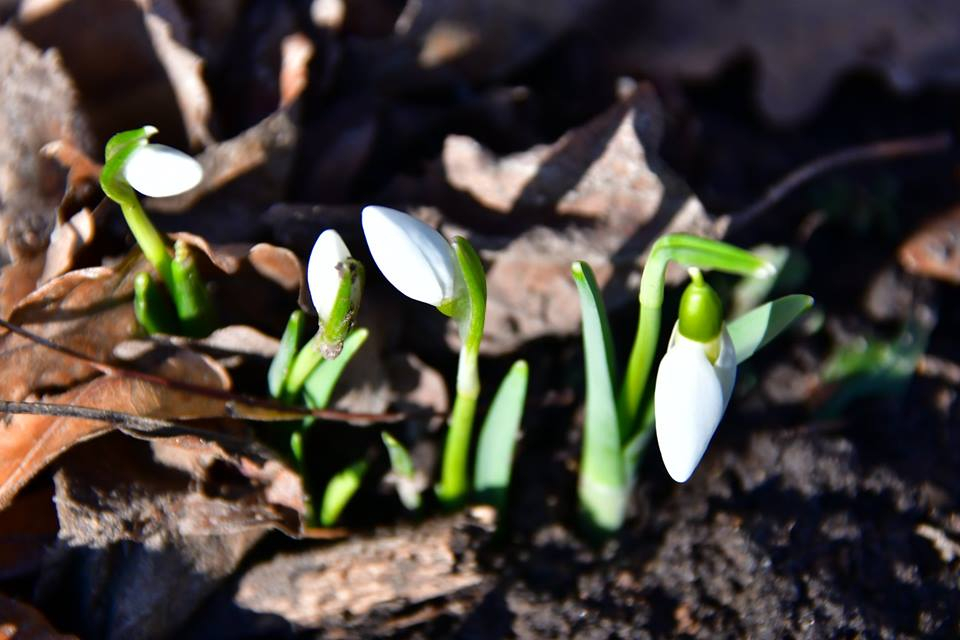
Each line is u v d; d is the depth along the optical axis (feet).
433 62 1.13
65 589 0.93
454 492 0.95
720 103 1.25
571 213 1.02
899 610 0.96
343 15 1.11
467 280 0.82
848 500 0.99
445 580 0.94
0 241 0.96
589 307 0.87
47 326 0.90
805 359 1.08
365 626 0.95
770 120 1.24
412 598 0.95
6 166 0.98
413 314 1.01
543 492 1.00
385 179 1.07
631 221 1.01
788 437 1.01
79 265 0.95
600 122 1.05
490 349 1.02
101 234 0.95
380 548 0.94
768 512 0.98
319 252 0.82
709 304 0.81
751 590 0.95
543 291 1.01
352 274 0.82
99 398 0.89
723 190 1.17
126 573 0.92
